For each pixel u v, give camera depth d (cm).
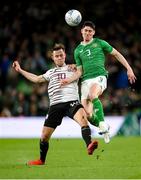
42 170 2706
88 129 2775
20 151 3841
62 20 7206
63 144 4394
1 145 4375
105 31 7150
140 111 5459
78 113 2803
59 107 2836
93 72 3059
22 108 5734
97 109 2994
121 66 6334
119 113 5741
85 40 3091
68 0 7412
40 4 7325
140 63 6544
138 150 3794
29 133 5322
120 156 3375
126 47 6875
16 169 2764
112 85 6150
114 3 7450
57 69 2895
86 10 7394
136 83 6188
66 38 6838
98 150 3803
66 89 2850
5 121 5350
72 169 2741
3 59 6300
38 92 5841
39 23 7138
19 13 7200
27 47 6662
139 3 7419
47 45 6738
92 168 2780
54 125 2866
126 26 7194
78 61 3102
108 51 3089
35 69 6212
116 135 5381
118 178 2427
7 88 6091
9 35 6931
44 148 2906
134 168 2773
